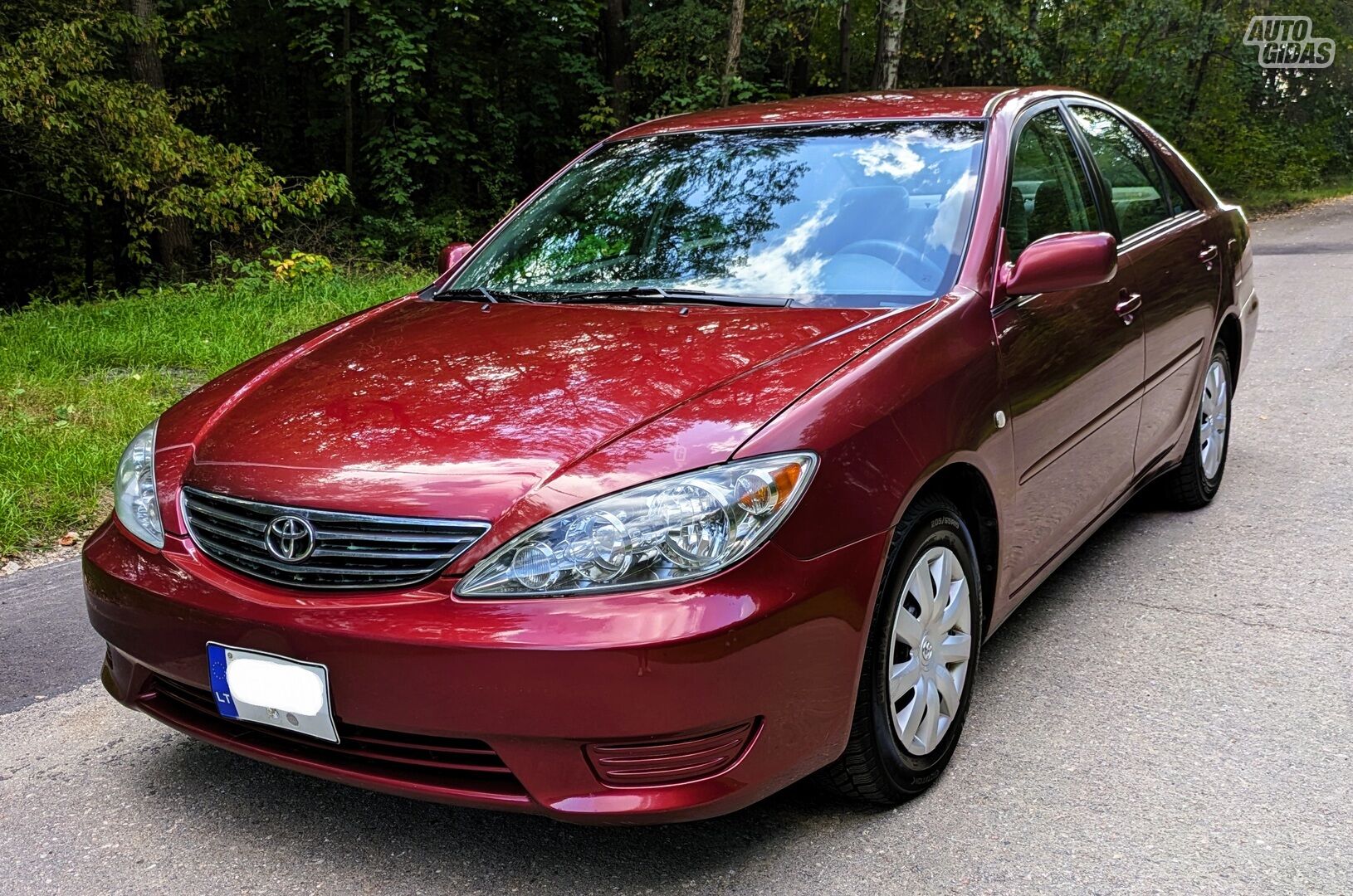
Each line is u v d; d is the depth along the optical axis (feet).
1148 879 7.00
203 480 7.52
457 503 6.60
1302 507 14.40
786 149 10.78
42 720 9.77
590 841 7.67
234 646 6.99
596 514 6.41
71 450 16.74
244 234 45.16
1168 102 78.48
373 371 8.43
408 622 6.43
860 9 74.64
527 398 7.48
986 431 8.32
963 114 10.54
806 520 6.72
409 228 54.65
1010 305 9.09
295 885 7.27
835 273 9.25
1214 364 14.43
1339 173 111.86
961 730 8.57
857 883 7.07
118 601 7.61
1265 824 7.57
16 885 7.32
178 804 8.33
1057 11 68.33
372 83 51.93
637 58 63.16
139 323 27.71
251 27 57.72
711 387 7.38
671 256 10.09
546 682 6.20
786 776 6.85
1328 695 9.41
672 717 6.26
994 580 8.93
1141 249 12.06
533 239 11.23
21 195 50.42
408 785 6.73
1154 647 10.53
